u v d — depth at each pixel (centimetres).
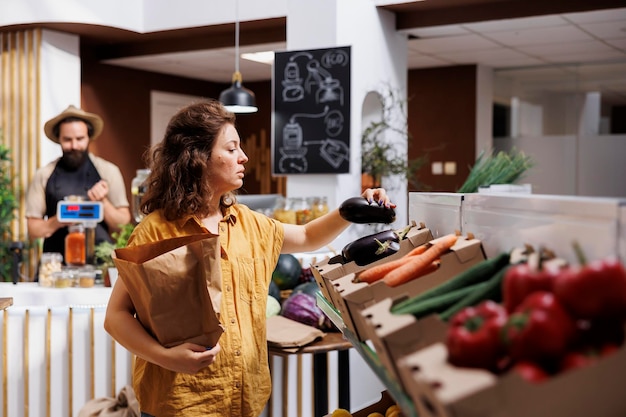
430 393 93
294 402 372
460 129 892
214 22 687
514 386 88
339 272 200
